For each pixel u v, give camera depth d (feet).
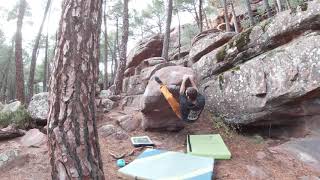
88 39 13.15
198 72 30.81
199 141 21.77
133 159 19.62
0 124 23.38
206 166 17.06
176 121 24.13
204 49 33.71
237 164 19.29
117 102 31.68
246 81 24.59
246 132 25.41
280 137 23.94
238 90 25.17
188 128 24.81
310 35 21.71
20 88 39.09
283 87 21.90
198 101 20.85
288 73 21.84
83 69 12.73
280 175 18.49
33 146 20.31
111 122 25.54
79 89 12.45
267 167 19.34
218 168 18.61
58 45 12.94
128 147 21.35
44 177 16.81
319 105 21.76
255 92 23.57
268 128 24.58
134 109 29.01
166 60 46.09
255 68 24.08
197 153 19.58
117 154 20.03
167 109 23.57
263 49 25.07
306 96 21.13
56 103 12.32
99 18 13.97
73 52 12.67
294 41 22.81
